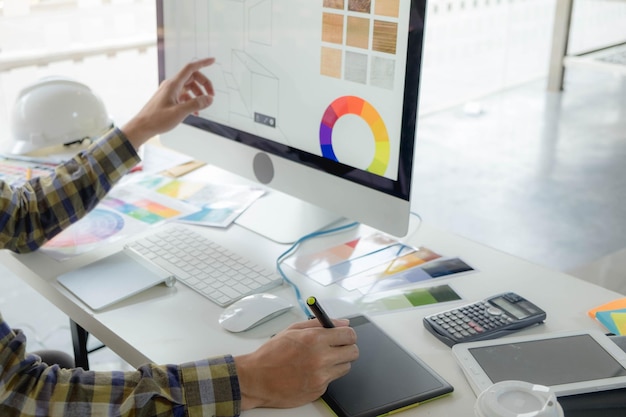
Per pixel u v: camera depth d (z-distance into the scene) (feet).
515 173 11.52
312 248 3.86
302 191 3.88
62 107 5.04
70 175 3.90
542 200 10.60
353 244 3.91
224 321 3.15
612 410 2.52
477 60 15.52
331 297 3.37
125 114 8.04
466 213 10.12
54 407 2.61
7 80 7.01
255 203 4.38
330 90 3.57
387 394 2.64
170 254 3.74
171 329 3.13
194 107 4.09
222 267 3.60
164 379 2.66
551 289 3.43
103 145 3.99
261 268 3.60
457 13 14.73
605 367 2.70
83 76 7.61
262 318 3.15
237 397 2.65
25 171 4.79
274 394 2.65
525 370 2.70
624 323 3.06
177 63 4.43
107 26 7.61
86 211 3.93
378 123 3.38
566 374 2.66
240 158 4.21
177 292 3.43
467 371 2.72
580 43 16.44
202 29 4.18
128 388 2.66
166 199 4.46
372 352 2.88
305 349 2.68
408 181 3.31
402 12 3.14
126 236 3.99
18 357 2.64
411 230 4.08
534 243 9.31
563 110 14.65
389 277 3.56
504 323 3.05
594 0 16.20
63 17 7.23
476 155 12.25
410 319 3.18
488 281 3.51
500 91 15.90
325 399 2.65
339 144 3.60
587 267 8.73
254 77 3.95
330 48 3.51
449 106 14.74
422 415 2.57
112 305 3.31
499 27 15.58
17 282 7.41
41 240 3.79
